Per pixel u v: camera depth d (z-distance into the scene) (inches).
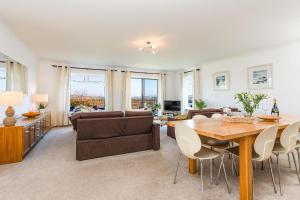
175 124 83.0
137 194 75.8
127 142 131.7
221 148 89.2
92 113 125.7
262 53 184.9
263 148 69.9
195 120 99.2
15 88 148.9
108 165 108.3
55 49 183.8
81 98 268.7
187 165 108.1
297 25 123.0
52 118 238.7
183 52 194.2
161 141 166.9
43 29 129.6
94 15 108.0
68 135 188.7
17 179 89.0
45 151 135.0
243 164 69.3
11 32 135.2
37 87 227.8
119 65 273.4
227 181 79.8
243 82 203.6
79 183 85.4
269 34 140.1
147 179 89.7
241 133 65.3
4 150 109.1
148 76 307.0
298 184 83.3
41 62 235.1
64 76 245.3
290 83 162.2
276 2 93.4
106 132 125.0
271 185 82.4
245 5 96.4
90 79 274.1
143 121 137.6
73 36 144.3
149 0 91.7
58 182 86.2
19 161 112.5
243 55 203.3
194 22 117.7
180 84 311.4
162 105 311.9
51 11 103.2
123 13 105.4
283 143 78.3
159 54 203.3
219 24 121.0
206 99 253.4
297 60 157.2
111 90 273.7
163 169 102.2
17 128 112.2
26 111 178.5
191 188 80.8
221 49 182.1
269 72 178.1
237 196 74.2
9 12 104.4
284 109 166.4
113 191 78.2
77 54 204.5
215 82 239.0
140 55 208.4
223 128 74.5
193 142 72.6
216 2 93.6
